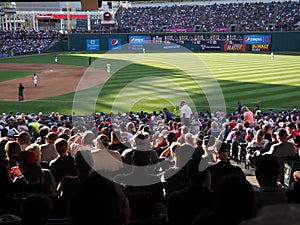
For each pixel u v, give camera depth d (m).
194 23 76.94
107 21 83.44
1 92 32.84
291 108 24.50
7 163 6.96
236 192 2.43
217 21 75.75
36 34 80.00
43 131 11.03
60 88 34.59
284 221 1.39
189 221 3.83
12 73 45.44
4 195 4.98
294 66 43.88
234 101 26.47
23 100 29.48
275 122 16.67
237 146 11.62
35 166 5.23
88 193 2.67
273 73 38.31
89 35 75.88
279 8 73.44
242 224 1.47
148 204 4.59
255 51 66.94
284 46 65.06
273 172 4.34
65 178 5.13
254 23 72.06
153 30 77.00
